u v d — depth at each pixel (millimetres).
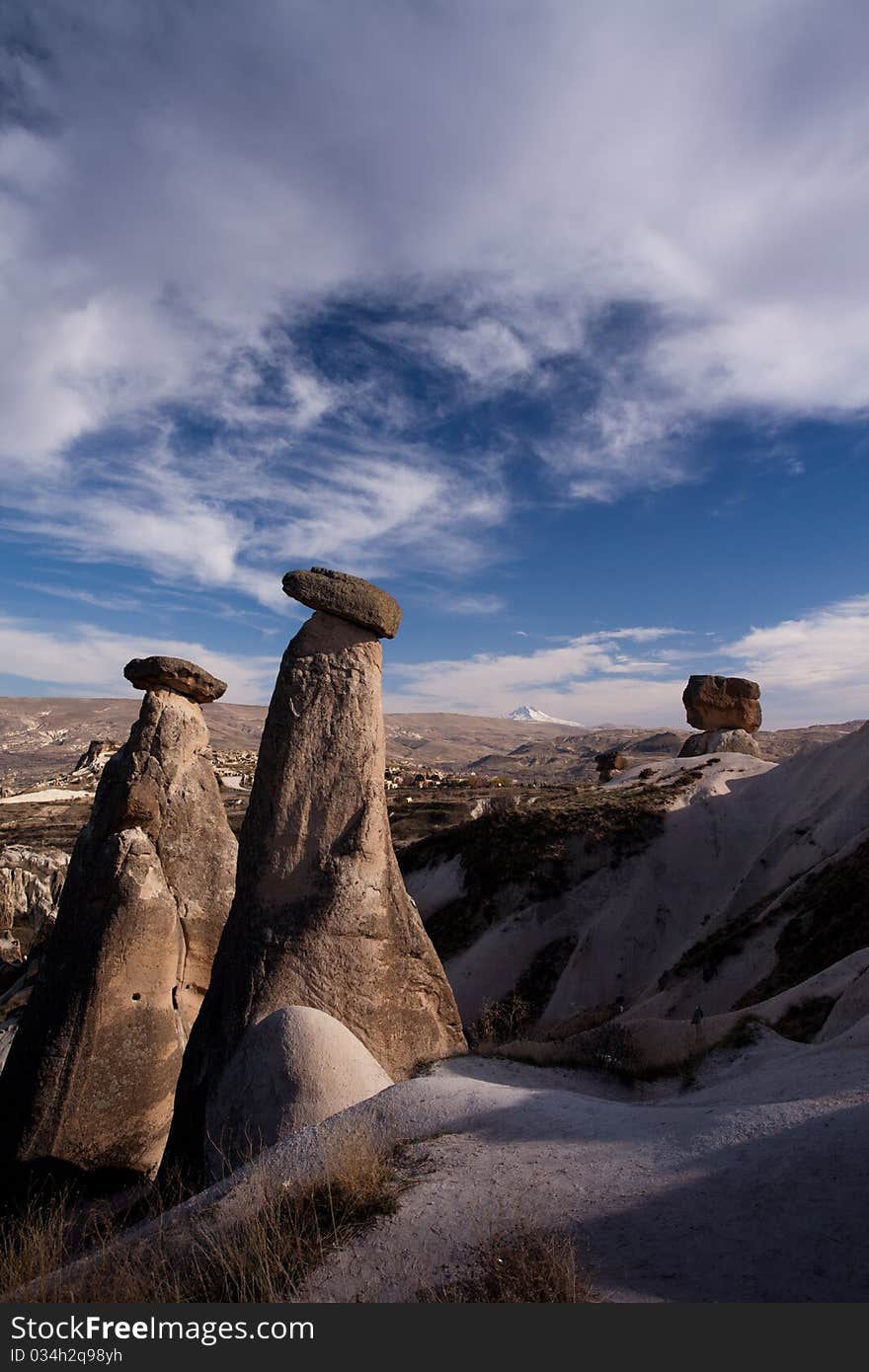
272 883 10711
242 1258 5156
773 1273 4551
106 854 12141
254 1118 8391
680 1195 5355
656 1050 11805
